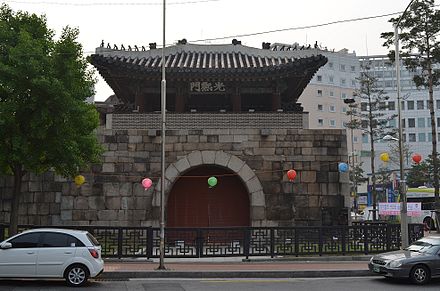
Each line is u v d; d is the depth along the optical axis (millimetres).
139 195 22719
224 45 27984
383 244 20406
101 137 23094
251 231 19578
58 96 15664
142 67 23062
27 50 15492
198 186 24281
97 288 12961
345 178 22969
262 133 23078
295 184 22844
